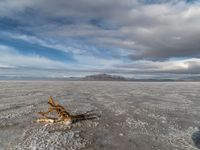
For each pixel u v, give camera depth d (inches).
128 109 637.9
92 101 816.9
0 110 575.5
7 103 703.7
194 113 581.3
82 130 395.5
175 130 403.5
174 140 340.5
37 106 650.2
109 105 713.0
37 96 952.3
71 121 446.9
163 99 921.5
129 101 832.3
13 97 892.6
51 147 295.9
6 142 317.7
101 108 648.4
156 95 1123.3
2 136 348.5
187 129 411.5
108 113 568.7
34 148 290.8
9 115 511.2
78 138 341.4
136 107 679.1
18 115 514.9
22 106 646.5
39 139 332.5
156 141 334.6
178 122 471.5
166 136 363.3
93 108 644.1
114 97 987.9
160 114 563.2
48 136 350.0
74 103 750.5
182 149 298.2
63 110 453.7
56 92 1229.1
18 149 287.7
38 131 381.1
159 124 450.9
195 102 820.6
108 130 398.3
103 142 325.4
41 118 457.7
